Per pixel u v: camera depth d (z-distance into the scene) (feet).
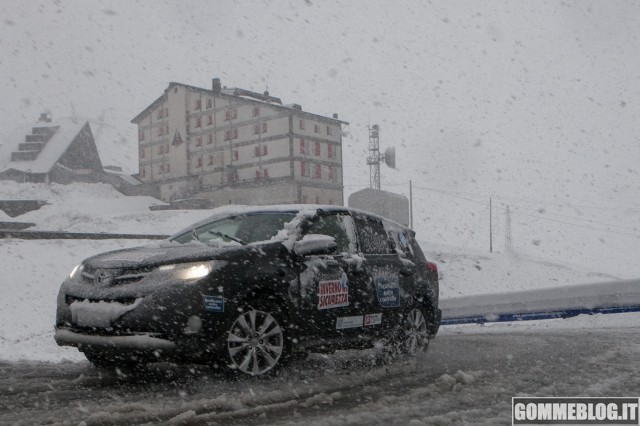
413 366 19.22
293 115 211.00
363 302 19.15
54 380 16.72
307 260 17.71
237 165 220.43
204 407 13.02
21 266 56.49
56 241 74.49
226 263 15.89
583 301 32.45
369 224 21.17
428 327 22.57
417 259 22.68
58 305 16.75
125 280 15.78
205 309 15.16
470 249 176.65
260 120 215.31
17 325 34.81
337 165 227.81
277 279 16.58
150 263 15.72
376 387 15.56
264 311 16.42
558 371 17.80
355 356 21.49
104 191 238.68
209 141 228.84
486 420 11.87
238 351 15.92
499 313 34.65
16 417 12.22
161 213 169.27
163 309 14.89
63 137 256.32
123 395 14.53
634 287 31.17
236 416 12.33
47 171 240.94
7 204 195.83
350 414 12.55
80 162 258.57
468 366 19.24
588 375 16.98
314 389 15.19
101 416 12.03
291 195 208.33
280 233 18.07
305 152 214.48
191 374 17.37
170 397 14.25
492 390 14.92
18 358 25.94
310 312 17.30
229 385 15.60
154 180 245.86
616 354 21.31
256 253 16.62
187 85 232.94
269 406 13.14
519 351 23.07
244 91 225.56
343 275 18.62
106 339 15.31
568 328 35.65
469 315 35.70
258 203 214.28
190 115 234.38
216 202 223.92
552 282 120.98
